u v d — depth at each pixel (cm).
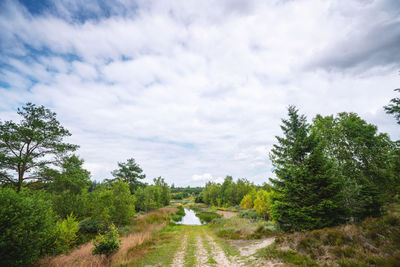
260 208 2297
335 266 591
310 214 1034
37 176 1469
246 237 1327
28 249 741
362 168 1694
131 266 810
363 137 1806
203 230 1927
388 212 1045
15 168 1364
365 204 1112
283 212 1162
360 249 645
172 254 1006
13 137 1280
